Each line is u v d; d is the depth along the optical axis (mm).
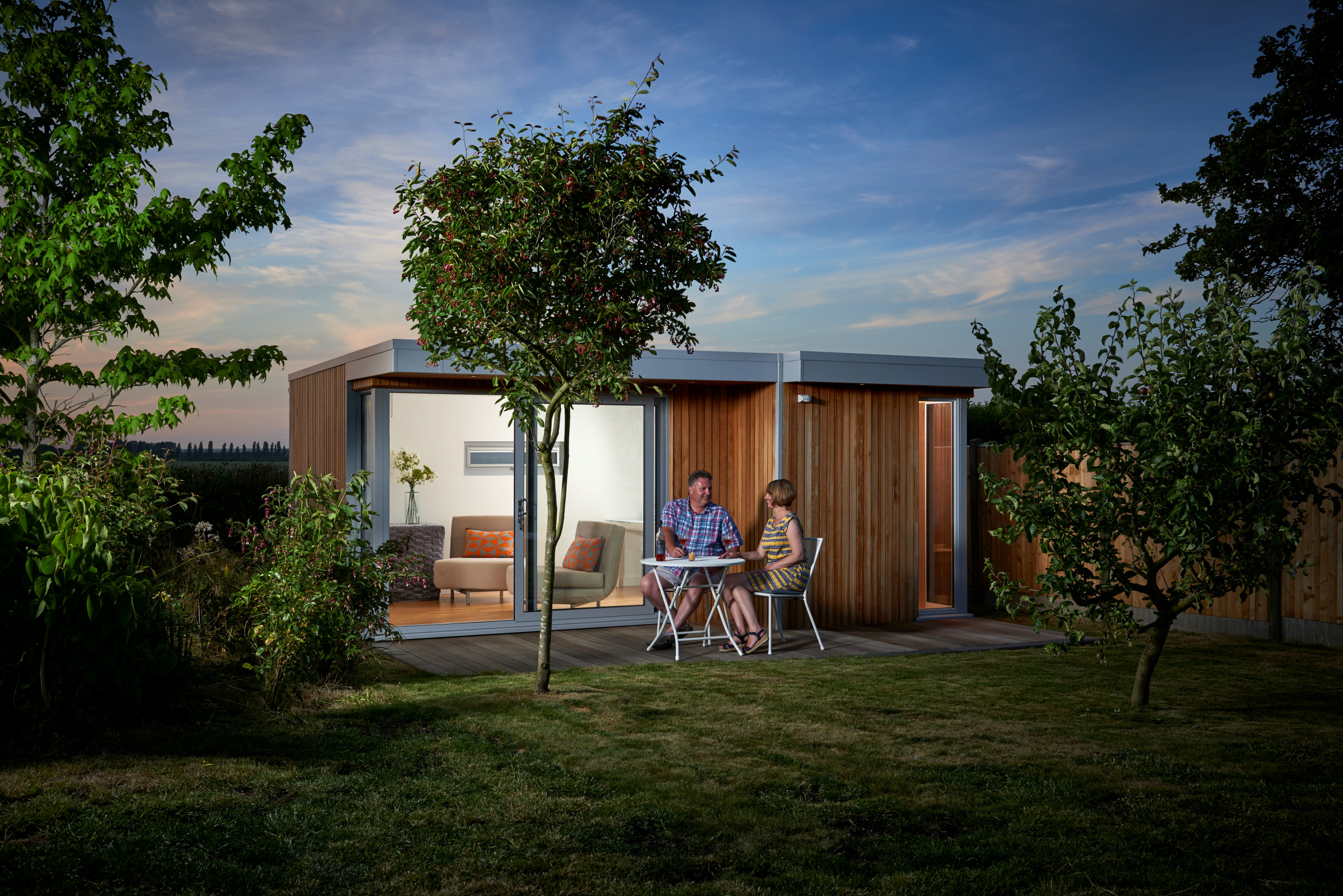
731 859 3396
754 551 9461
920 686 6371
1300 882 3166
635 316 5492
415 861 3340
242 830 3604
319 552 5988
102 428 7836
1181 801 3965
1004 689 6293
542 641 6109
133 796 3943
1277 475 5141
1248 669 7098
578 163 5445
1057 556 5484
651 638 8758
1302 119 15828
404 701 5793
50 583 4438
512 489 10984
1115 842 3518
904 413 9961
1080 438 5305
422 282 5684
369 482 8703
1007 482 5738
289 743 4824
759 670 6996
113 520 5949
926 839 3566
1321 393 5074
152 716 5102
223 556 7371
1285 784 4207
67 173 8750
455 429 10734
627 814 3834
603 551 9562
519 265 5375
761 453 9578
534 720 5355
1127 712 5602
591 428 9523
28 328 8711
